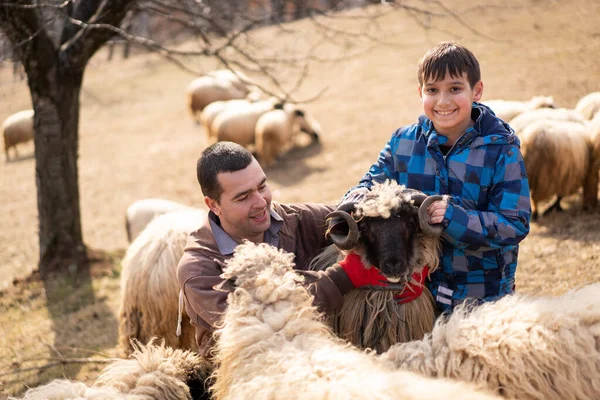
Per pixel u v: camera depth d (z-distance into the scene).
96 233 10.67
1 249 10.69
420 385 2.38
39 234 9.05
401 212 3.06
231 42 7.02
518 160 3.26
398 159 3.54
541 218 7.34
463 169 3.30
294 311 2.90
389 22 21.44
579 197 7.87
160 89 23.12
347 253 3.24
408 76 16.61
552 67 13.54
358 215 3.11
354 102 15.63
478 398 2.33
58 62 8.40
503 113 7.86
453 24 19.34
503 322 2.89
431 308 3.37
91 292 8.07
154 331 5.21
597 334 2.76
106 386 3.37
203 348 3.48
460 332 2.90
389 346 3.26
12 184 14.98
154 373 3.37
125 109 21.19
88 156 16.47
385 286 3.17
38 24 7.65
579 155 6.88
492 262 3.33
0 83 24.92
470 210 3.15
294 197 10.37
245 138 13.41
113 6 7.31
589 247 6.04
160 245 5.25
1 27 7.54
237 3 8.84
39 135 8.66
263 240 3.53
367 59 18.92
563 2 19.20
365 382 2.42
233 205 3.33
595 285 3.14
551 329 2.80
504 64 14.57
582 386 2.72
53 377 5.75
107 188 13.39
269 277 2.93
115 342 6.43
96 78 26.30
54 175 8.77
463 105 3.23
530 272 5.71
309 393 2.40
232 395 2.73
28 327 7.23
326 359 2.60
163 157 15.12
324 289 3.14
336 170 11.61
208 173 3.35
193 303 3.26
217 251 3.42
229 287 3.00
